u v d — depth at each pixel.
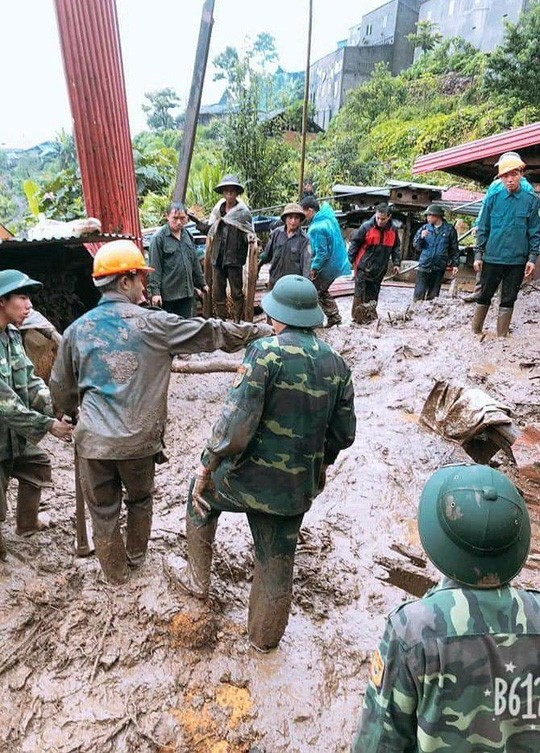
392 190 14.27
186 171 8.33
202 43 7.89
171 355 2.67
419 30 42.91
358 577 3.16
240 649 2.66
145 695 2.42
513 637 1.25
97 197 6.41
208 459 2.40
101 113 6.26
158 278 5.70
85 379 2.59
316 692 2.49
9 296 2.78
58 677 2.47
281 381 2.18
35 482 3.17
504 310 6.13
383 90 37.50
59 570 3.02
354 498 3.87
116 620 2.70
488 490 1.27
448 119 30.38
